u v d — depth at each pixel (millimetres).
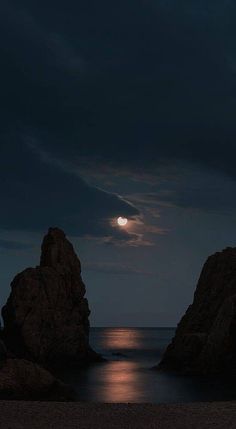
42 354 76375
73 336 81438
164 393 44906
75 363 78938
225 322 59500
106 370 70812
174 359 69125
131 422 17859
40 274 82125
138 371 67562
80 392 45844
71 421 17812
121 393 45125
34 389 33656
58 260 86375
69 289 85312
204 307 72062
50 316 79625
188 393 44844
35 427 16766
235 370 56781
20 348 75750
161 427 17203
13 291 80188
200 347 64562
